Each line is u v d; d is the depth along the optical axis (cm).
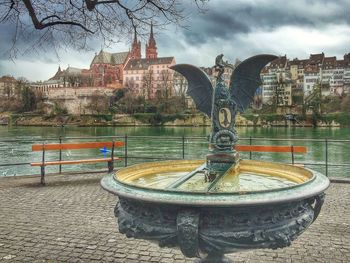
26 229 664
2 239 611
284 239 289
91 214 762
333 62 13838
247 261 525
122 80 15138
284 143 5212
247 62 430
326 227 671
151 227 294
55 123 11288
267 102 12625
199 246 283
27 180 1124
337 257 536
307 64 14212
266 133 7512
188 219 273
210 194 271
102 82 15050
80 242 600
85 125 10956
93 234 639
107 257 540
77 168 2786
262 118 10531
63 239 613
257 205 264
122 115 11400
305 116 10556
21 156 3481
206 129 9031
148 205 295
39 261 523
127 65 14938
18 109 12650
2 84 13575
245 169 444
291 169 411
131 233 311
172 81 12962
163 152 3594
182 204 263
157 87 13825
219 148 435
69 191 976
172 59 14350
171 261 526
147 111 11775
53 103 12650
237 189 334
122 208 332
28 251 561
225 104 436
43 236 628
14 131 7869
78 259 532
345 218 727
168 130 8644
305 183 308
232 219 277
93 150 4172
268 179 388
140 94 13500
